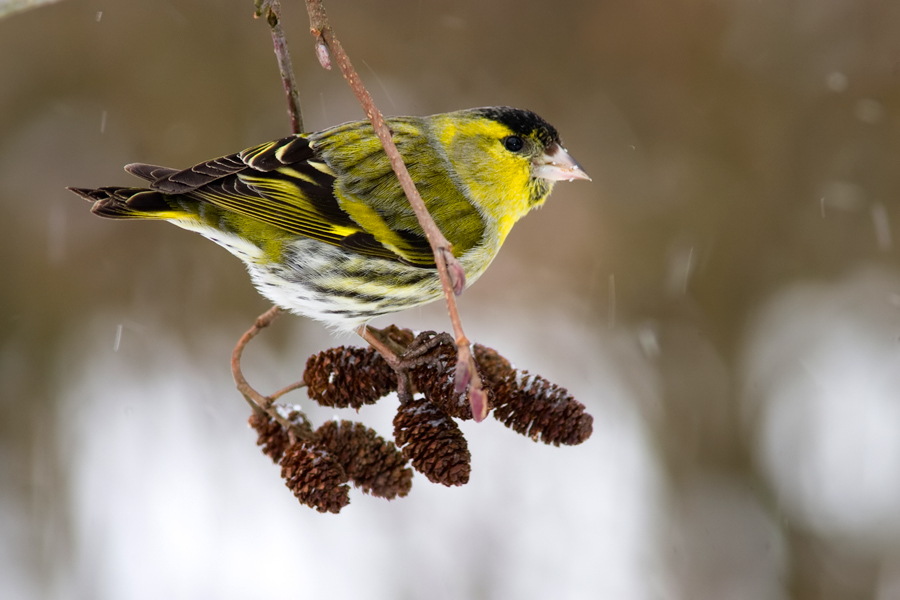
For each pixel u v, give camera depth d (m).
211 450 12.00
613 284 13.83
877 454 12.50
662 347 13.41
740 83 13.95
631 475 12.19
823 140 13.85
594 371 13.19
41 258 13.02
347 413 11.84
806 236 13.73
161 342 12.99
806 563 12.34
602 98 14.12
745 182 13.90
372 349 5.52
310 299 6.60
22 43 13.23
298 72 13.85
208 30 13.61
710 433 13.14
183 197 6.30
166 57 13.52
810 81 13.84
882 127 13.68
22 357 12.77
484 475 11.66
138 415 12.30
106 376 12.73
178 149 13.43
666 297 13.67
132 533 11.12
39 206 13.08
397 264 6.54
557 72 14.16
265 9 6.11
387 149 4.39
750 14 13.86
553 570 10.98
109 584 10.73
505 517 11.34
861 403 12.88
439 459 4.91
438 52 14.14
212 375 12.76
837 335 13.36
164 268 13.19
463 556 11.03
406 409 5.10
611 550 11.19
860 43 13.75
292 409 5.45
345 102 13.92
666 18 13.95
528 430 5.18
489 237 6.86
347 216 6.36
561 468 11.89
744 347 13.52
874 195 13.68
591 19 14.09
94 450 11.95
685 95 13.99
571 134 14.10
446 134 6.72
